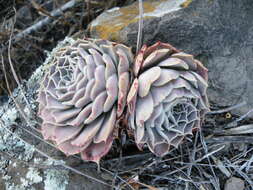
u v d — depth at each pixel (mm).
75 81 268
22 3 491
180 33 330
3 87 464
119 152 333
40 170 330
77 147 278
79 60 273
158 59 270
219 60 334
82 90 265
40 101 289
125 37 340
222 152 330
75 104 265
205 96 276
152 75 254
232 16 331
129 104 257
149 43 337
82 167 324
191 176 324
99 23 369
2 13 494
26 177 331
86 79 267
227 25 330
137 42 315
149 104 255
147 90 252
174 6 339
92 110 260
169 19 328
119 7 415
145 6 369
